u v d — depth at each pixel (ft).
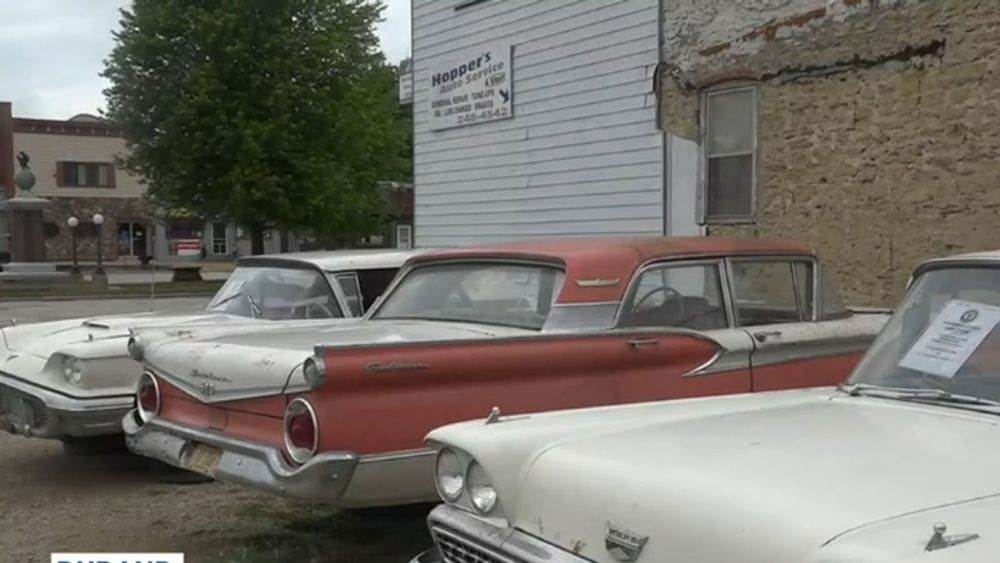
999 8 27.48
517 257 17.30
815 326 18.35
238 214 99.45
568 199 42.22
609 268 16.49
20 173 108.37
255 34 98.78
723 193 35.76
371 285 22.77
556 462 9.00
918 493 7.04
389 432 13.28
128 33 98.73
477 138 47.44
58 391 20.31
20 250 106.11
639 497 7.96
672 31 36.94
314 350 13.05
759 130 34.24
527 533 9.04
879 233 30.81
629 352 15.66
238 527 17.84
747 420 9.71
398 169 117.39
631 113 38.88
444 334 16.22
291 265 23.41
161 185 102.32
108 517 18.58
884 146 30.53
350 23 105.81
